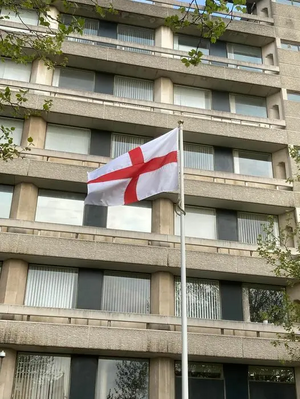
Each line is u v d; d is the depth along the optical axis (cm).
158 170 1589
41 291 2073
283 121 2636
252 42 2916
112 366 2006
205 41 2866
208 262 2155
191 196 2317
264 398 2098
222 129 2503
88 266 2130
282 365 2148
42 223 2086
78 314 1934
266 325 2094
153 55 2608
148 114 2438
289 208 2427
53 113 2341
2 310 1880
